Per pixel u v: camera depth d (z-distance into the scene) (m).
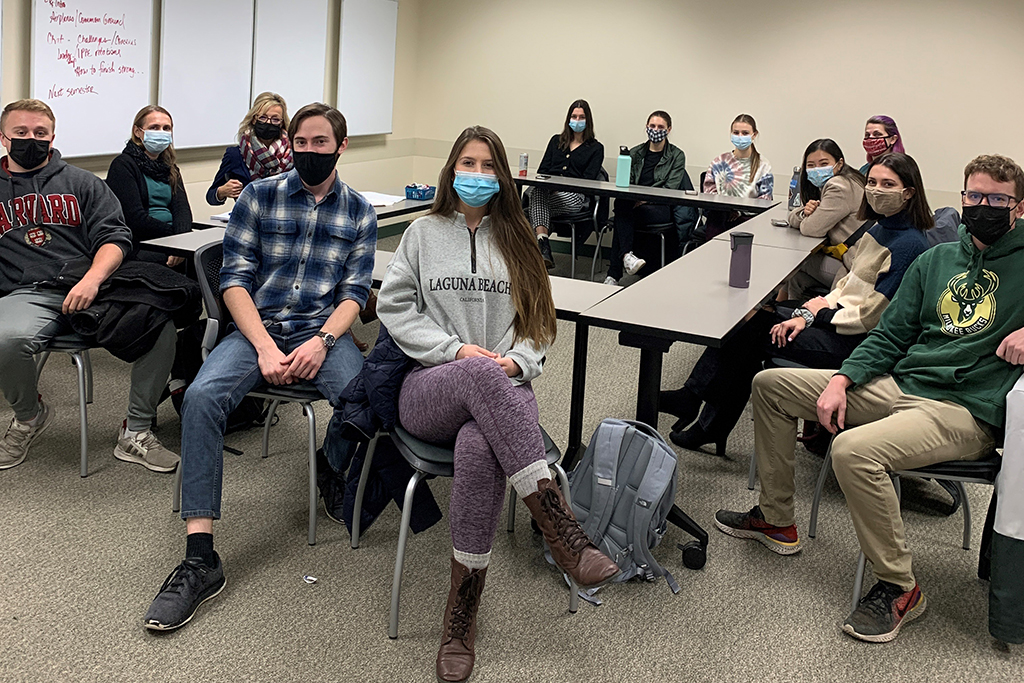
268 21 5.71
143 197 3.71
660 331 2.32
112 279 2.78
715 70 6.54
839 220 3.71
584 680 1.97
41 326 2.70
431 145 7.64
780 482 2.53
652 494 2.33
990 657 2.14
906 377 2.38
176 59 5.02
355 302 2.60
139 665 1.92
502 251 2.20
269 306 2.59
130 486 2.72
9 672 1.86
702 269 3.16
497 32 7.16
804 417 2.48
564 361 4.28
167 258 3.67
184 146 5.20
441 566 2.40
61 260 2.92
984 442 2.25
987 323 2.24
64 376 3.59
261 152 4.07
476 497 1.95
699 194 5.57
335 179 2.62
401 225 7.61
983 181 2.18
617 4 6.71
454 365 2.01
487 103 7.32
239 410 3.11
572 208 6.11
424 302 2.21
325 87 6.48
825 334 2.94
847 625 2.19
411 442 2.09
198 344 2.93
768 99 6.44
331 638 2.06
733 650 2.11
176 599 2.05
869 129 4.45
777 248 3.63
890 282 2.79
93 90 4.52
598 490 2.36
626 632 2.16
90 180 3.00
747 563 2.52
